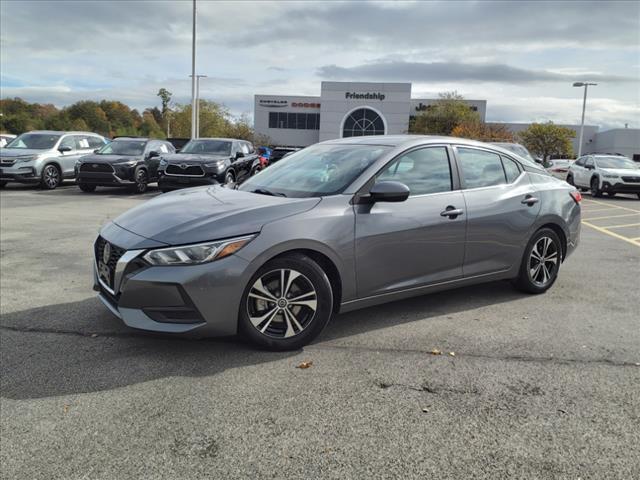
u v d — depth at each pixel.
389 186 3.90
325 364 3.59
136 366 3.51
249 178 4.98
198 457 2.53
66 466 2.45
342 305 3.98
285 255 3.68
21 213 10.85
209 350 3.78
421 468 2.47
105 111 113.88
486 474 2.43
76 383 3.26
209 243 3.45
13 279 5.69
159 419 2.86
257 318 3.67
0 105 102.31
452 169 4.67
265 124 84.56
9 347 3.82
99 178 15.09
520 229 5.02
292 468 2.46
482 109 76.06
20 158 15.53
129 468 2.45
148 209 4.06
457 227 4.51
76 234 8.44
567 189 5.61
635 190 18.88
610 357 3.79
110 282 3.72
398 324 4.41
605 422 2.90
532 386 3.31
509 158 5.23
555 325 4.45
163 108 106.38
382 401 3.09
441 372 3.49
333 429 2.79
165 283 3.38
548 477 2.42
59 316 4.49
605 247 8.42
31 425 2.79
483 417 2.93
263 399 3.09
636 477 2.43
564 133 58.56
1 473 2.40
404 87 72.75
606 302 5.15
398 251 4.17
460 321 4.51
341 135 74.94
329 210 3.86
